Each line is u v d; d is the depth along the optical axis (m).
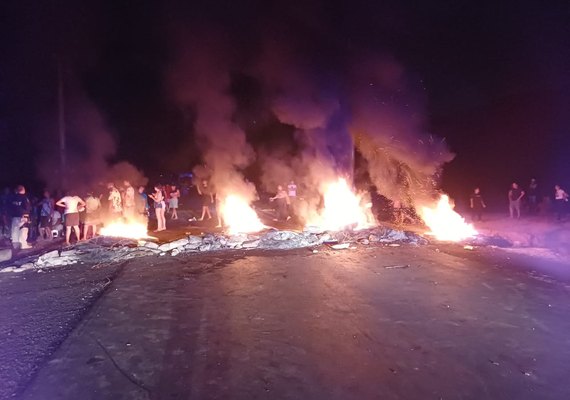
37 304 6.57
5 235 12.67
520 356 4.50
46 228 12.87
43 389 3.98
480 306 6.09
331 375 4.16
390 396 3.76
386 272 8.15
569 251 10.52
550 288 6.95
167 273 8.37
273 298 6.62
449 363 4.37
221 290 7.11
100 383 4.07
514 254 9.76
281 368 4.32
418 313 5.84
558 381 3.97
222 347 4.84
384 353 4.62
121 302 6.53
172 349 4.80
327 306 6.20
